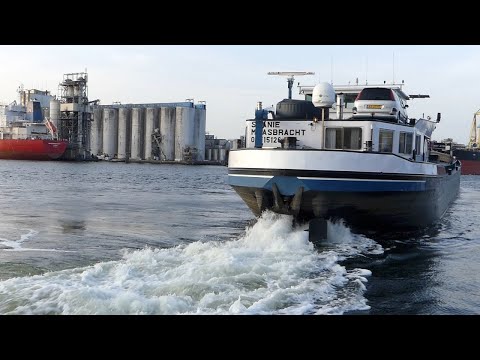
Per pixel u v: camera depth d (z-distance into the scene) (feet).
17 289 26.20
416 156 58.39
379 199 45.83
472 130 385.50
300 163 44.19
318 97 48.24
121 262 33.14
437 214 67.15
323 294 27.71
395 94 58.23
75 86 433.48
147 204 90.27
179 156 458.50
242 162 48.01
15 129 404.77
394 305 26.55
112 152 482.69
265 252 37.70
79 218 65.10
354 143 49.85
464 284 31.71
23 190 119.24
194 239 49.06
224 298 25.34
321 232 44.75
